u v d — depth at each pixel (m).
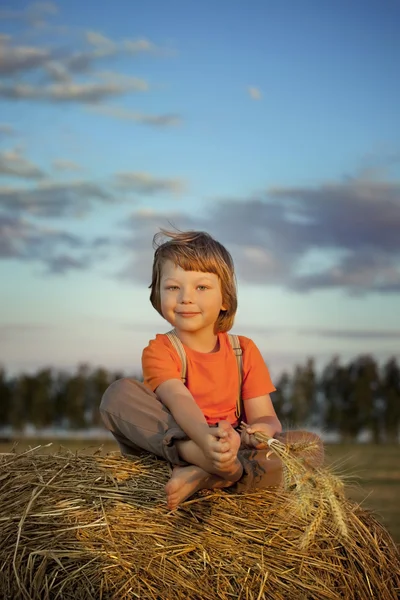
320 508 3.22
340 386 22.52
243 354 4.17
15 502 3.28
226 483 3.42
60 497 3.31
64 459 3.59
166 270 4.02
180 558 3.14
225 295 4.08
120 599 2.97
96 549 3.10
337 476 3.51
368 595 3.37
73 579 3.01
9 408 23.17
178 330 4.08
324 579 3.26
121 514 3.26
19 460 3.56
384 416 22.22
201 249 3.97
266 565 3.19
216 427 3.27
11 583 3.04
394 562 3.61
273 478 3.49
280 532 3.32
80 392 23.33
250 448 3.53
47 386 23.41
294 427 3.87
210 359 4.03
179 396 3.64
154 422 3.60
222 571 3.13
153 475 3.52
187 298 3.95
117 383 3.83
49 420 23.23
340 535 3.39
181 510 3.33
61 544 3.12
